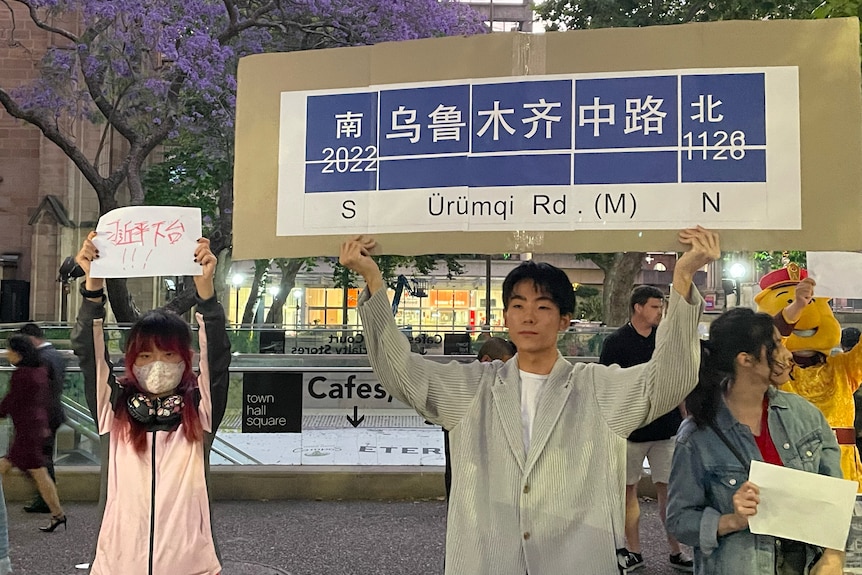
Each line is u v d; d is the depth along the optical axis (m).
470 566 2.24
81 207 25.84
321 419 7.86
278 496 7.30
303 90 2.75
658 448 5.17
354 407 7.92
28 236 25.36
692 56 2.53
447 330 14.02
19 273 25.36
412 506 7.11
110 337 9.38
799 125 2.49
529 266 2.46
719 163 2.51
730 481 2.52
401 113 2.68
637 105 2.55
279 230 2.73
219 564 3.09
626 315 19.19
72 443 7.44
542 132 2.59
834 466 2.54
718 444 2.57
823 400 3.46
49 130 13.18
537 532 2.21
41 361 6.39
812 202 2.47
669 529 2.65
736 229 2.49
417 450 8.02
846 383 3.47
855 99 2.46
